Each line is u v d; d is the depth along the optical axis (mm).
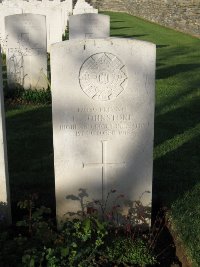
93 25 3385
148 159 1422
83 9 5309
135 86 1346
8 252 1252
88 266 1201
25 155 2018
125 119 1376
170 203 1594
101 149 1403
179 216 1501
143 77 1337
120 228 1470
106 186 1445
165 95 3041
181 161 1976
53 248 1259
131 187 1451
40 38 2922
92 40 1296
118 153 1412
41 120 2498
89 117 1366
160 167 1909
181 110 2711
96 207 1464
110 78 1332
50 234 1296
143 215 1433
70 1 7824
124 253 1298
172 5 7312
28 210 1549
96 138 1390
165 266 1319
